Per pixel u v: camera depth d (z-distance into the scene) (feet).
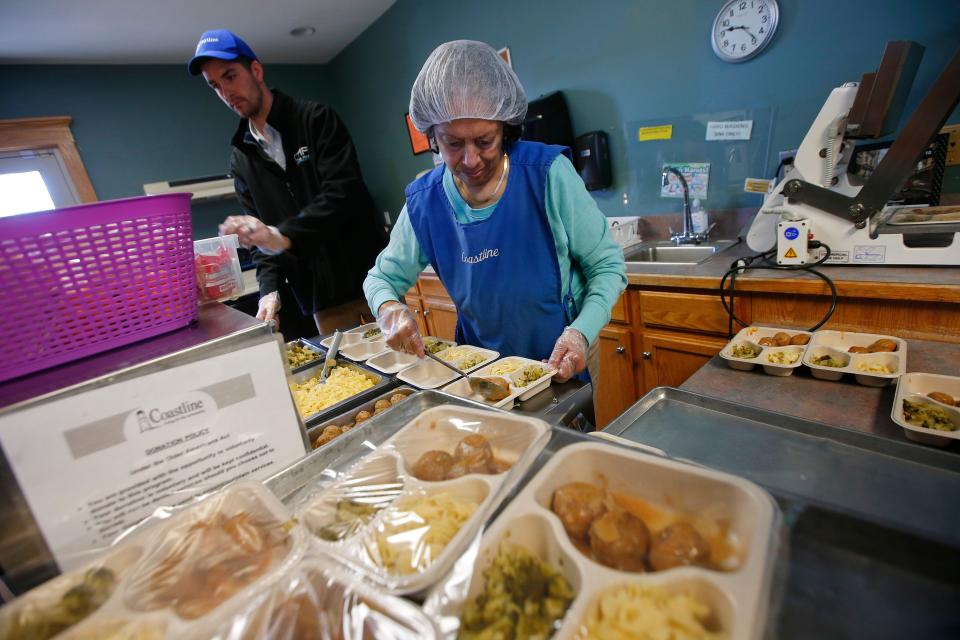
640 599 1.23
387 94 11.37
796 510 1.34
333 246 6.91
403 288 4.70
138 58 9.53
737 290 4.97
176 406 1.70
